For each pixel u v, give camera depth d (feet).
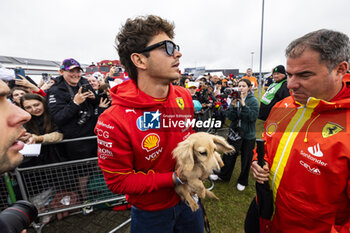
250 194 10.21
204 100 16.22
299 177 3.44
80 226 8.20
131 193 3.51
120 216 8.74
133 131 3.35
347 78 3.22
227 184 11.23
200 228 5.07
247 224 5.08
